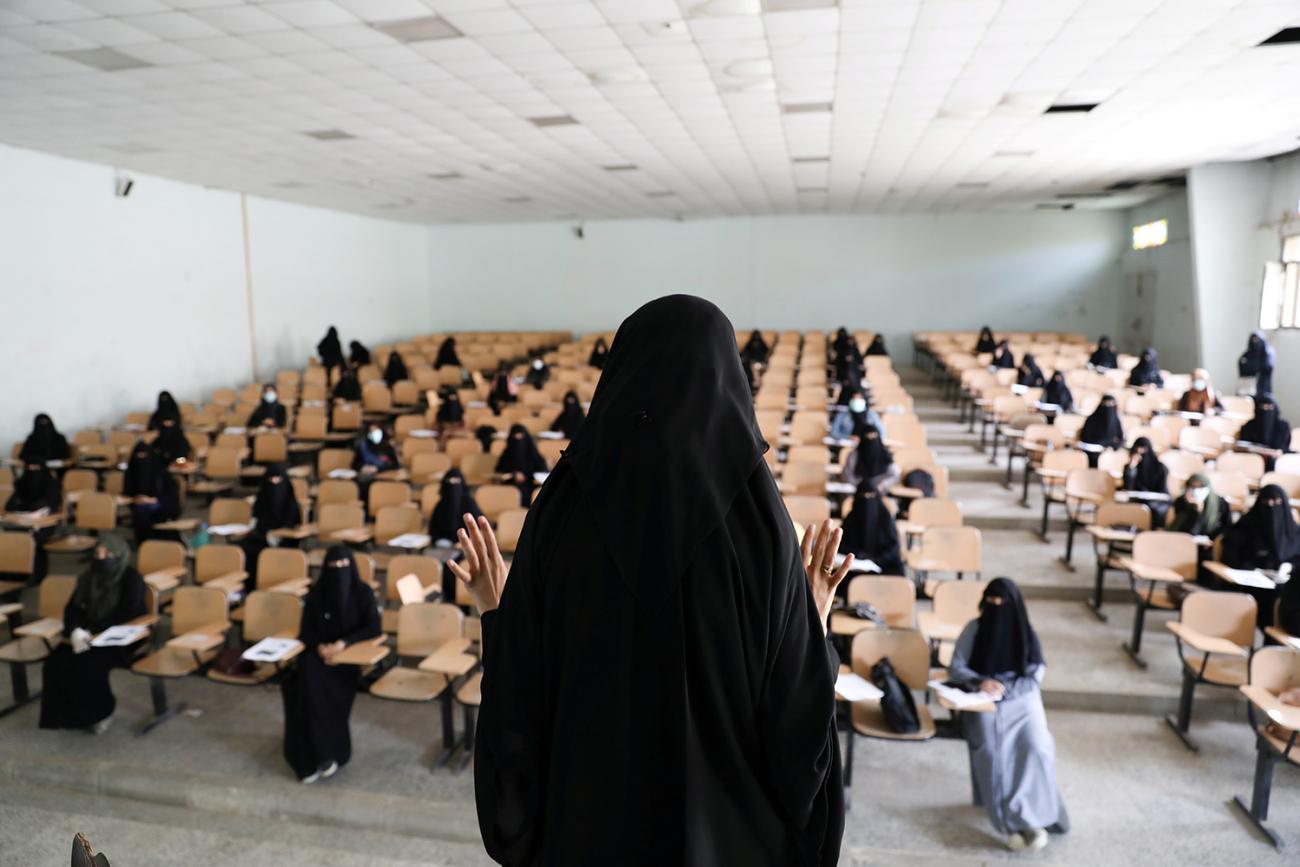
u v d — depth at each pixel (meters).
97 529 8.39
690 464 0.87
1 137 10.16
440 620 5.66
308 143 10.73
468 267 22.31
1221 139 11.18
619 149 11.66
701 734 0.87
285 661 5.54
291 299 16.78
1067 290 20.12
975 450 11.75
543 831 0.99
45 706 5.56
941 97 8.78
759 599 0.88
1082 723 5.74
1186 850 4.46
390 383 15.30
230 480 10.15
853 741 5.16
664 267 21.52
